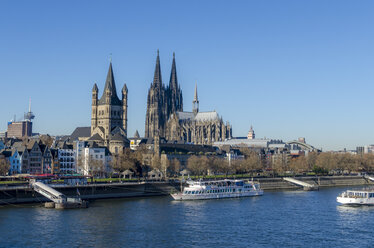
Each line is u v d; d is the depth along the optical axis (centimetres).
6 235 16325
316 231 17538
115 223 18612
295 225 18600
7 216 19612
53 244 15325
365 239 16338
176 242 15738
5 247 14912
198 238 16312
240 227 18125
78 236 16375
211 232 17225
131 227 17925
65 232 16888
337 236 16762
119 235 16612
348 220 19725
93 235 16550
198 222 19025
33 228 17425
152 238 16250
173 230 17500
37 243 15400
